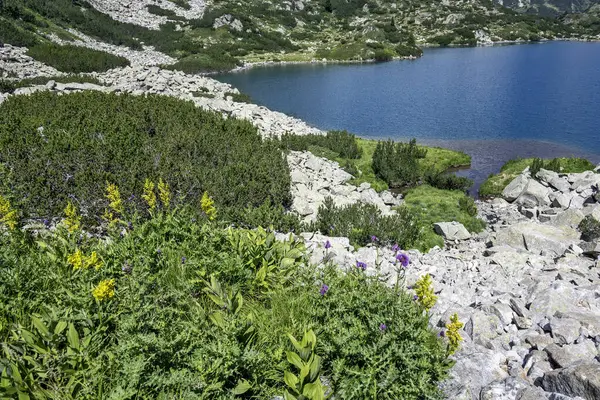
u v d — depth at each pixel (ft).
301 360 11.96
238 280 16.89
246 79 200.95
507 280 24.86
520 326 17.88
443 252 35.99
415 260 30.22
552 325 16.63
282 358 13.05
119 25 267.18
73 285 14.78
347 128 113.19
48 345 12.03
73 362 11.63
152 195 25.32
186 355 11.98
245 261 18.26
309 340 12.32
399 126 113.91
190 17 335.67
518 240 37.73
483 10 470.39
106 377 11.50
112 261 16.69
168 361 11.68
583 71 197.26
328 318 13.87
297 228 33.47
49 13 215.72
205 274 16.70
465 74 202.18
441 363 12.96
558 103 133.59
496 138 100.53
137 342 11.57
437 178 65.05
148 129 54.90
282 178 45.19
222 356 11.84
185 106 66.64
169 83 110.93
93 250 18.04
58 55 143.54
